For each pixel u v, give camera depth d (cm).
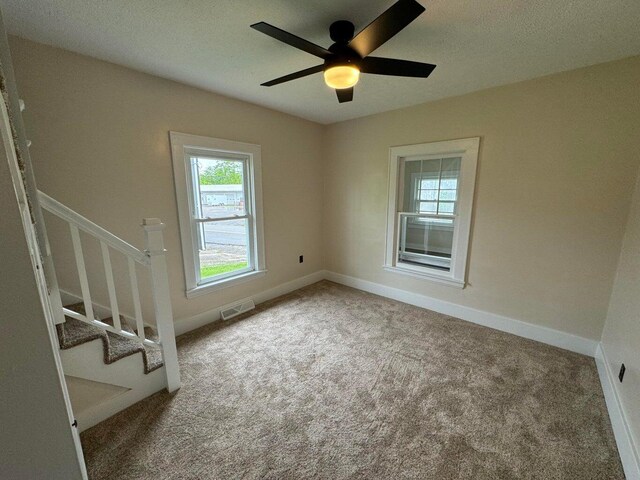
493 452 146
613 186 208
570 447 148
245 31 163
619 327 188
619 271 207
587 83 209
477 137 264
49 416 61
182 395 187
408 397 185
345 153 378
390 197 341
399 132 321
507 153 251
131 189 225
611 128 204
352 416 169
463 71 217
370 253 375
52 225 191
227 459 142
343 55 144
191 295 274
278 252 360
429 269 321
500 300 273
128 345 179
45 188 186
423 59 197
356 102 295
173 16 148
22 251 54
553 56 193
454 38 170
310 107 314
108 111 207
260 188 323
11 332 55
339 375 208
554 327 246
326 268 434
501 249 266
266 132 321
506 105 246
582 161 218
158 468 137
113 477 133
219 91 264
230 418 168
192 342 253
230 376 206
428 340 256
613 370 183
